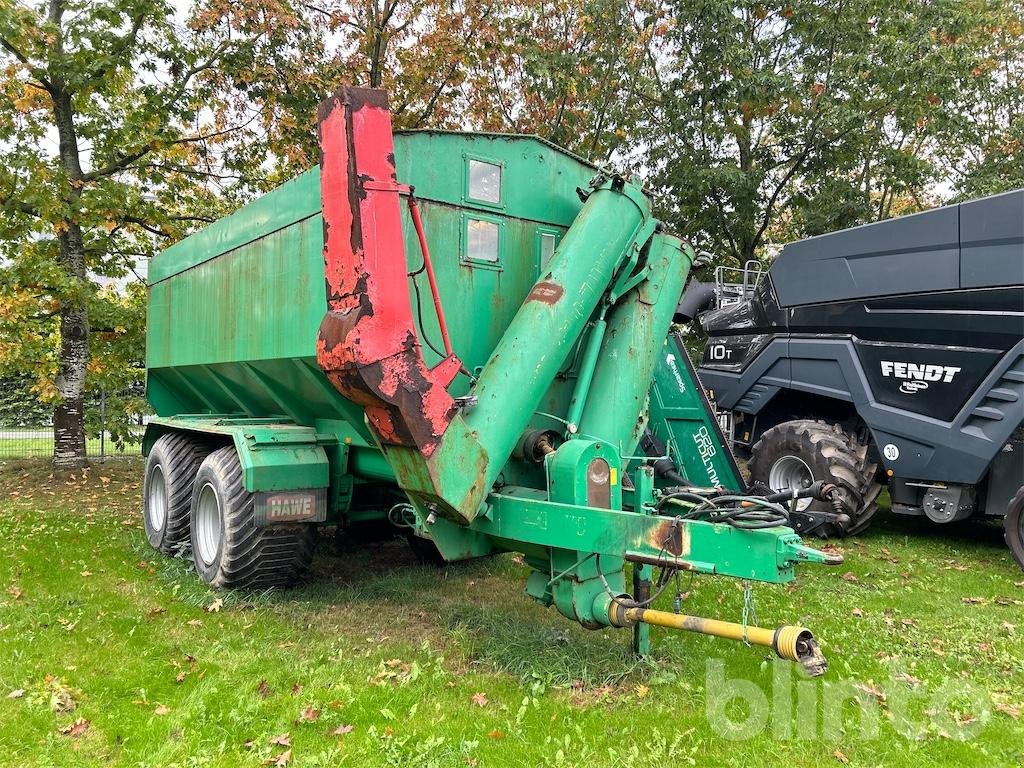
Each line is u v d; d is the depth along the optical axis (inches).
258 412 283.6
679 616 141.3
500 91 593.3
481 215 189.0
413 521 199.2
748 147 575.2
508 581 244.1
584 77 541.6
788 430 328.5
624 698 149.9
